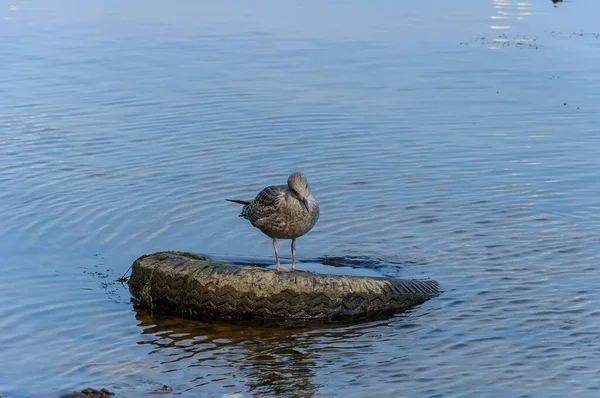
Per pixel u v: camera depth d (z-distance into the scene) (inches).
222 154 787.4
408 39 1219.2
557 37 1211.9
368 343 470.3
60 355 459.5
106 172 745.6
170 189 708.7
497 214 645.9
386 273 555.2
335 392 411.8
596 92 958.4
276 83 1009.5
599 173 722.2
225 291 515.8
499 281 537.6
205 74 1048.2
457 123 864.3
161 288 531.8
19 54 1141.1
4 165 759.1
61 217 657.6
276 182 722.2
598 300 502.6
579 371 420.5
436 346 459.5
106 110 914.1
